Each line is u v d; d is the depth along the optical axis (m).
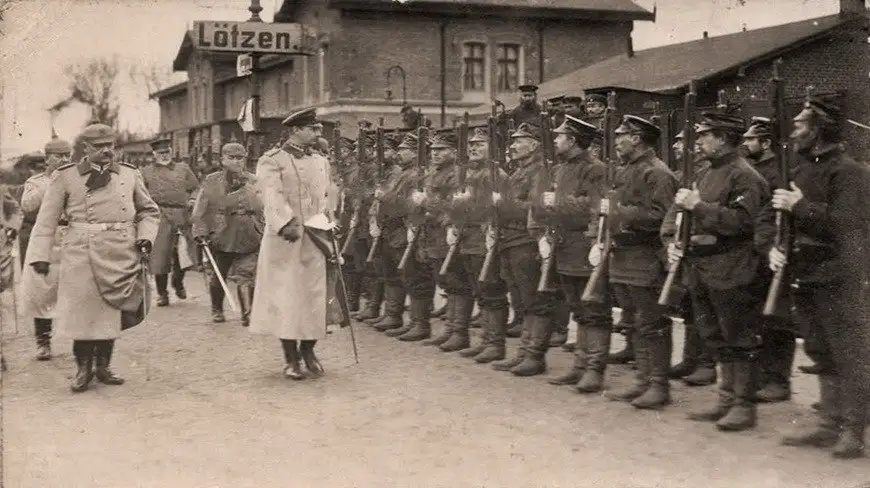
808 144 5.21
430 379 7.20
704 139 5.64
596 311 6.62
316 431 5.76
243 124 12.84
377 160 9.85
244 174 10.10
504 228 7.39
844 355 5.20
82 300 6.82
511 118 8.32
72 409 6.36
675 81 10.62
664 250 6.09
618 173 6.32
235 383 7.17
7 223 8.87
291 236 7.22
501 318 7.83
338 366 7.79
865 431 5.33
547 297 7.27
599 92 8.83
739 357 5.62
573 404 6.34
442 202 8.41
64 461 5.17
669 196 6.02
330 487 4.73
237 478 4.88
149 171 11.50
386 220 9.37
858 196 5.13
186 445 5.49
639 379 6.36
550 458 5.17
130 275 6.97
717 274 5.54
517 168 8.04
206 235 10.15
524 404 6.36
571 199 6.66
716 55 11.16
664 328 6.19
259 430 5.80
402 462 5.12
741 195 5.48
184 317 10.74
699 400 6.45
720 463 5.05
